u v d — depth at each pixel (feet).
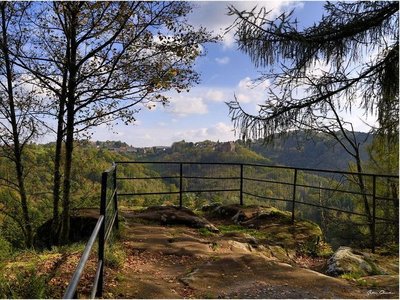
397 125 16.47
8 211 38.86
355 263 20.12
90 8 29.45
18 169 37.35
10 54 31.40
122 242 23.00
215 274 17.75
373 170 47.78
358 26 16.35
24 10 31.12
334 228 37.63
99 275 13.78
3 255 21.07
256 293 15.60
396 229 34.04
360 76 16.99
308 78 17.85
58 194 33.09
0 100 35.53
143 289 15.28
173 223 29.60
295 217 32.76
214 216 35.99
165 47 30.86
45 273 15.25
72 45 31.14
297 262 24.25
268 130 18.19
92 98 31.50
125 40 31.53
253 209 34.76
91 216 30.48
